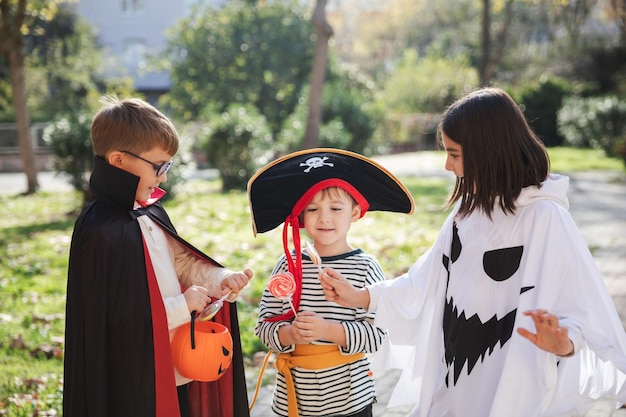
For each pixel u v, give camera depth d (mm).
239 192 14758
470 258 2664
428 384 2766
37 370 4805
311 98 18594
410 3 49906
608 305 2461
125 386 2578
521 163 2535
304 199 2846
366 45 51375
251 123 15391
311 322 2693
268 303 2988
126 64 38000
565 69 34750
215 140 15211
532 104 27297
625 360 2389
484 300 2598
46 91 29828
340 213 2881
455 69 33156
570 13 22922
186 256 2975
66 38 29703
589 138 24141
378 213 11328
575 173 17453
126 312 2568
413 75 32594
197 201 13297
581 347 2314
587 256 2484
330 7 53062
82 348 2615
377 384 4512
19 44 16188
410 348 3055
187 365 2691
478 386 2580
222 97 28078
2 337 5484
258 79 27984
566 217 2508
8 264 8266
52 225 11484
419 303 2855
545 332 2252
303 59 28016
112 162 2652
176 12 38094
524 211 2553
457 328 2656
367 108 24062
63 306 6383
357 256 2949
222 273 2883
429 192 13977
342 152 3016
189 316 2676
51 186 18438
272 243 9008
